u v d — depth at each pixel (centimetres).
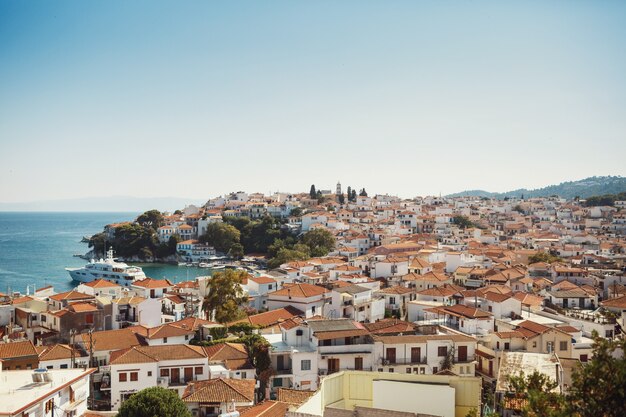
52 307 12300
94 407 7875
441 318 10631
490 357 8569
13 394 5059
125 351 8506
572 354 8969
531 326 9250
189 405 6831
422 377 4359
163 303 14250
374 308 12488
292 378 8112
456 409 4259
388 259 18938
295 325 8944
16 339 10181
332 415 3750
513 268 17325
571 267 17812
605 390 2852
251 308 13875
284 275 18025
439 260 19750
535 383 3728
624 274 16838
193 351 8450
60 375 5812
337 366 8219
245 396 6969
